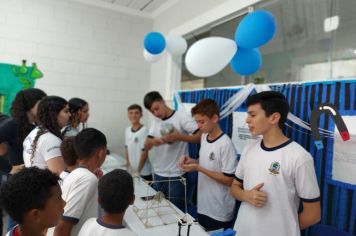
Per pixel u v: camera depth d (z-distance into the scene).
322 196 1.45
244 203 1.33
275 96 1.23
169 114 2.24
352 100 1.35
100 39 3.50
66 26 3.30
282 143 1.21
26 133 1.72
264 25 1.44
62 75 3.31
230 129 2.08
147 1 3.35
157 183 2.21
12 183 0.74
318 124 1.46
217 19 2.49
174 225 1.34
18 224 0.78
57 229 1.05
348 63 1.65
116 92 3.63
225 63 1.61
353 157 1.33
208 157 1.75
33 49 3.15
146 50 2.36
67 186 1.11
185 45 2.40
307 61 1.92
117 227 0.92
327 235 1.35
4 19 2.99
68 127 2.05
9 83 3.04
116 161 2.79
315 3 1.86
